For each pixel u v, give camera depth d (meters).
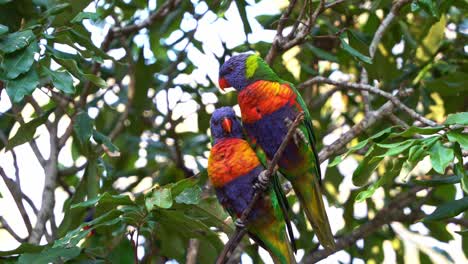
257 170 6.11
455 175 5.67
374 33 7.80
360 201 5.11
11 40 5.38
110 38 7.92
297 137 6.13
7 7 6.10
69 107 8.22
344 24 8.05
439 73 8.14
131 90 8.12
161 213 5.25
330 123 9.02
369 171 5.36
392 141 6.10
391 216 7.25
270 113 6.23
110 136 7.80
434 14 6.25
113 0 7.71
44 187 6.87
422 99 7.92
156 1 8.55
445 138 4.87
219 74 6.60
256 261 7.93
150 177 8.57
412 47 7.92
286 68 8.40
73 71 5.70
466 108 8.02
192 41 8.47
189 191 5.23
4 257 5.45
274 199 5.95
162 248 5.93
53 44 6.21
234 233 5.69
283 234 6.07
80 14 5.75
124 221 5.33
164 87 8.26
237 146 6.16
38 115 7.16
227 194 6.18
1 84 6.27
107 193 5.11
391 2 7.93
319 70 9.00
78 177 8.82
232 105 8.59
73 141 8.02
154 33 8.02
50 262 5.22
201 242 6.42
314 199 6.38
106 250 5.81
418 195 8.34
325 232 6.37
